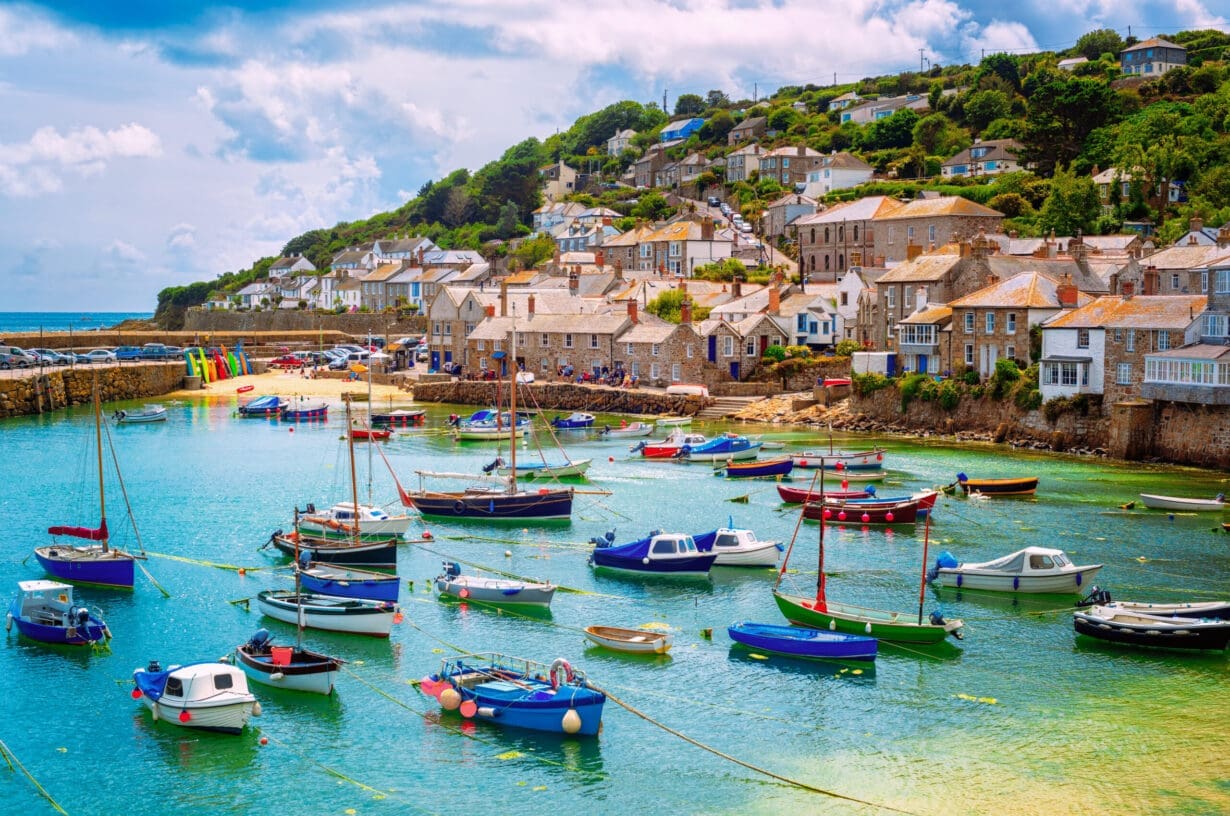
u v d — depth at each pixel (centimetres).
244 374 18638
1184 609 5794
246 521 8294
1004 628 5950
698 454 10944
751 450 11012
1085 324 10962
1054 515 8344
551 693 4725
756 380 14912
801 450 11256
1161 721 4800
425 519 8456
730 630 5691
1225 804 4128
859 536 7831
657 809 4116
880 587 6644
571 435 12888
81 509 8669
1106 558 7156
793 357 15012
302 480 9981
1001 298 12231
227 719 4662
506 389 15662
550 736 4669
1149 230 17825
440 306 17938
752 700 5025
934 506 8712
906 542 7650
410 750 4547
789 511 8644
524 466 9844
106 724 4788
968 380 12150
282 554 7331
